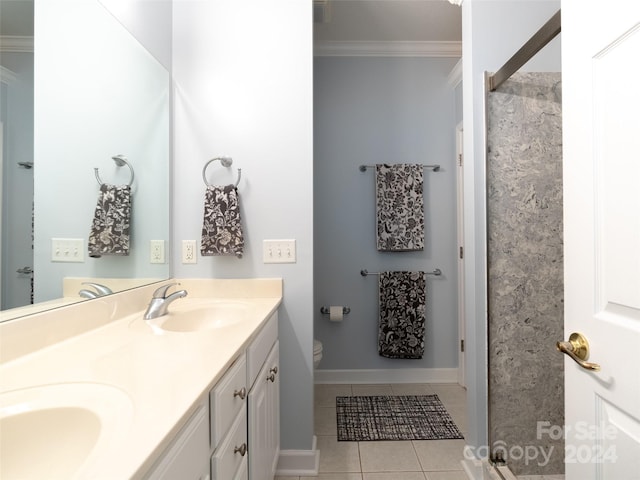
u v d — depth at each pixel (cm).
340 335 249
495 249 144
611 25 67
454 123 251
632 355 63
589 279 73
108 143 112
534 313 144
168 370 68
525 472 141
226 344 85
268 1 155
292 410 152
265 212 154
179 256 154
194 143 154
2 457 51
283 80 154
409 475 147
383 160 251
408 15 217
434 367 248
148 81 136
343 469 151
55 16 90
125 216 121
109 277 112
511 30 149
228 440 79
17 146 79
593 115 72
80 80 100
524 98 144
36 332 81
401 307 240
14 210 78
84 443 52
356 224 251
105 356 77
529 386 143
